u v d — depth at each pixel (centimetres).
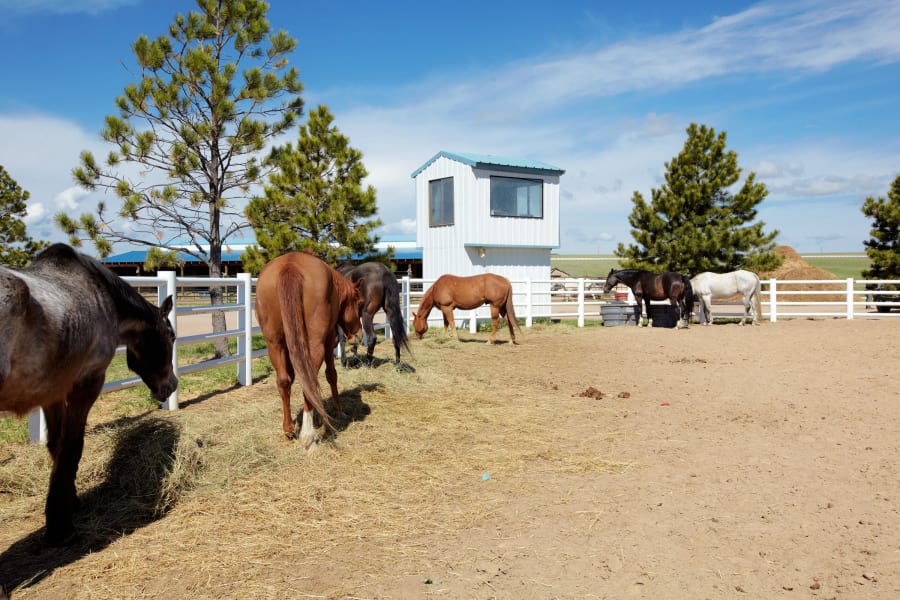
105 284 375
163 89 1010
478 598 292
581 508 405
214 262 1097
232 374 892
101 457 441
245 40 1048
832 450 531
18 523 380
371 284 919
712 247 2034
